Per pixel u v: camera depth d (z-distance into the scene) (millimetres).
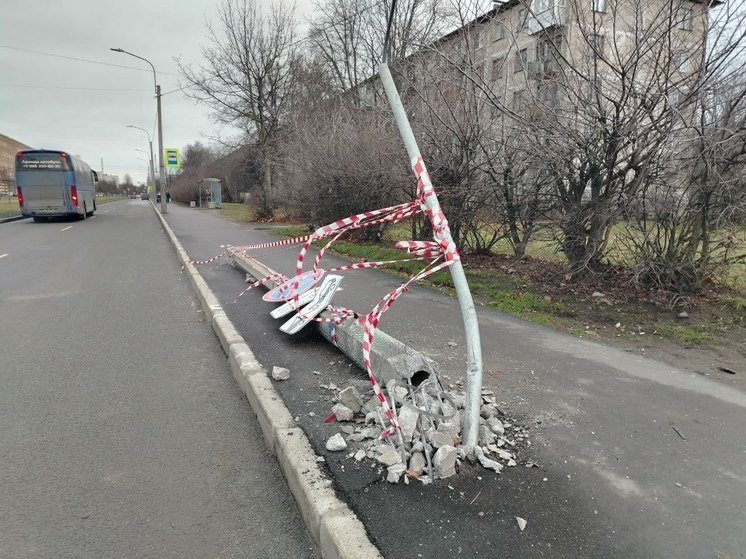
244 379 3871
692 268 5824
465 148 7723
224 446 3129
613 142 5855
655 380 3965
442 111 7871
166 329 5637
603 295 6383
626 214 6137
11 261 10875
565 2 6137
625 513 2363
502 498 2451
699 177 5527
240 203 53469
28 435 3219
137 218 27672
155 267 10125
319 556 2221
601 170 6254
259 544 2287
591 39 5852
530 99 6531
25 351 4848
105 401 3742
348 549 2045
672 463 2787
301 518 2475
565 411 3398
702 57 5309
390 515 2312
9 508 2492
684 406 3496
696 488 2564
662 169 5734
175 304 6852
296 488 2580
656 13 5551
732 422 3266
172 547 2252
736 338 4918
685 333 5039
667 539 2197
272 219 23750
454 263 2771
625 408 3457
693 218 5758
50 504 2529
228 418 3500
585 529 2248
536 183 7145
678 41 5547
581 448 2926
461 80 7445
